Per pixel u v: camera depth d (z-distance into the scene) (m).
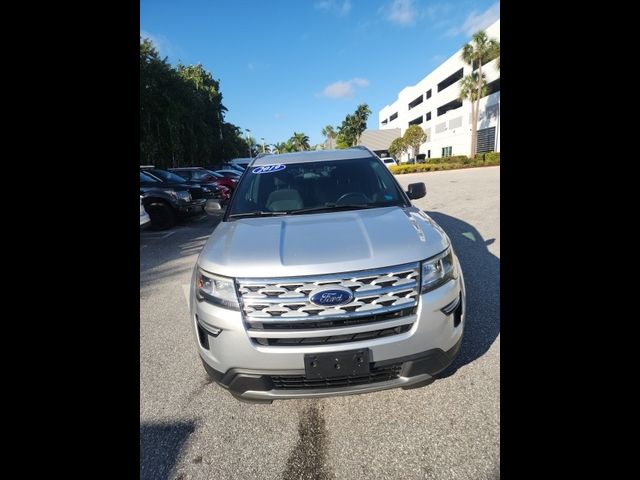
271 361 1.55
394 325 1.57
